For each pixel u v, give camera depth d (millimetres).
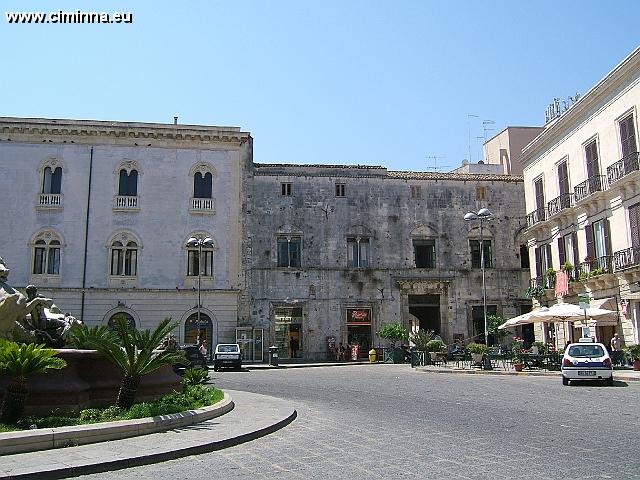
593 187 38531
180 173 48781
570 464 10023
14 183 46812
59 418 12797
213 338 47188
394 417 16125
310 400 20688
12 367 11898
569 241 42531
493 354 37500
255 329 47656
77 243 46781
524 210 54094
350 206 52094
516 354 37000
